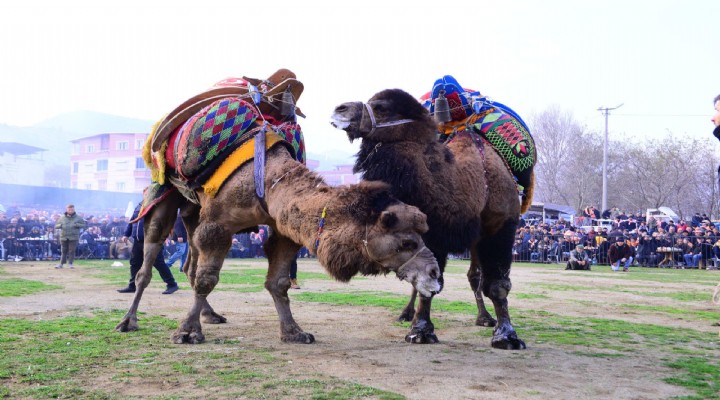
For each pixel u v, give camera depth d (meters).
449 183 6.42
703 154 53.41
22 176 66.31
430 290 5.23
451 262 27.20
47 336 6.74
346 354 6.11
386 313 9.17
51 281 14.04
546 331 7.77
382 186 5.55
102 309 9.00
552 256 28.12
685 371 5.61
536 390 4.88
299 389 4.74
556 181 60.91
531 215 40.62
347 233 5.41
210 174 6.56
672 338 7.40
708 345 7.00
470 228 6.52
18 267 19.48
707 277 19.53
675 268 25.86
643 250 27.03
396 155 6.41
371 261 5.39
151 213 7.55
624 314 9.70
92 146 75.12
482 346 6.74
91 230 25.55
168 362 5.60
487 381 5.12
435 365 5.68
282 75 7.39
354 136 6.62
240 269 18.86
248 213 6.46
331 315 8.91
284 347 6.43
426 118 6.59
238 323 8.00
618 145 58.97
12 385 4.79
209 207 6.64
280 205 6.04
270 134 6.66
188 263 8.34
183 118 6.87
